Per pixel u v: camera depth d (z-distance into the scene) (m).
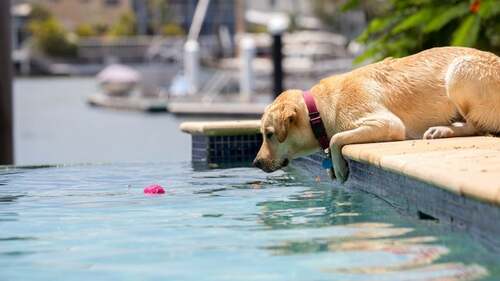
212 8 135.88
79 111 62.25
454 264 4.67
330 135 8.40
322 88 8.49
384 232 5.70
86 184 9.00
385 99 8.28
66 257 5.19
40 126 48.56
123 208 7.13
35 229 6.18
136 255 5.19
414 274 4.51
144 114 55.41
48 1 144.88
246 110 44.56
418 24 14.41
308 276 4.54
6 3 16.78
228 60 110.38
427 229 5.76
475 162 5.97
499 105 8.19
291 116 8.25
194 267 4.82
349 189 8.12
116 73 73.25
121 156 29.03
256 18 130.75
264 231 5.90
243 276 4.58
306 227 6.02
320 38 95.56
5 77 16.89
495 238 4.70
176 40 127.19
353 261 4.86
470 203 5.04
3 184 9.10
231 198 7.64
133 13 144.50
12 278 4.69
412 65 8.46
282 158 8.39
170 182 9.05
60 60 131.25
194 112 48.00
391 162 6.44
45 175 10.00
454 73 8.21
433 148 7.18
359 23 104.50
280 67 30.69
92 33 141.62
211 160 11.30
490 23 14.16
